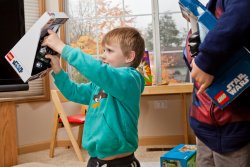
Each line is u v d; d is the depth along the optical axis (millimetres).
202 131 914
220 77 762
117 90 995
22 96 3135
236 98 829
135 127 1104
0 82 1491
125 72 1036
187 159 1882
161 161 1943
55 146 3252
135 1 3352
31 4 3201
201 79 761
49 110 3275
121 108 1068
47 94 3262
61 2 3314
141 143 3246
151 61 3355
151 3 3326
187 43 986
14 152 2146
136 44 1178
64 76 1165
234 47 708
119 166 1058
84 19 3391
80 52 970
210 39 718
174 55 3340
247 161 839
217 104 784
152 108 3277
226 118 851
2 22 1520
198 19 809
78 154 2674
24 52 971
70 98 1203
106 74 966
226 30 698
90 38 3396
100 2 3375
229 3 733
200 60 744
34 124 3189
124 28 1231
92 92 1192
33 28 952
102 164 1059
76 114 3145
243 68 742
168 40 3346
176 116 3250
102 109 1086
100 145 1044
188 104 3113
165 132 3266
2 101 2080
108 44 1172
